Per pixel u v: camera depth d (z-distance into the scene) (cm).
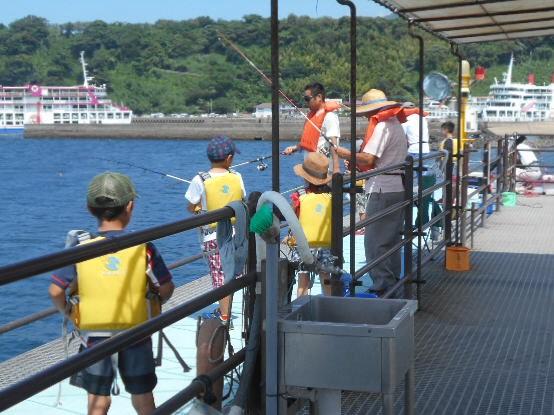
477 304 658
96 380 330
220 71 15538
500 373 484
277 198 315
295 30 6419
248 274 329
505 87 10375
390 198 626
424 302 663
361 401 439
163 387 469
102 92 13375
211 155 616
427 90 856
